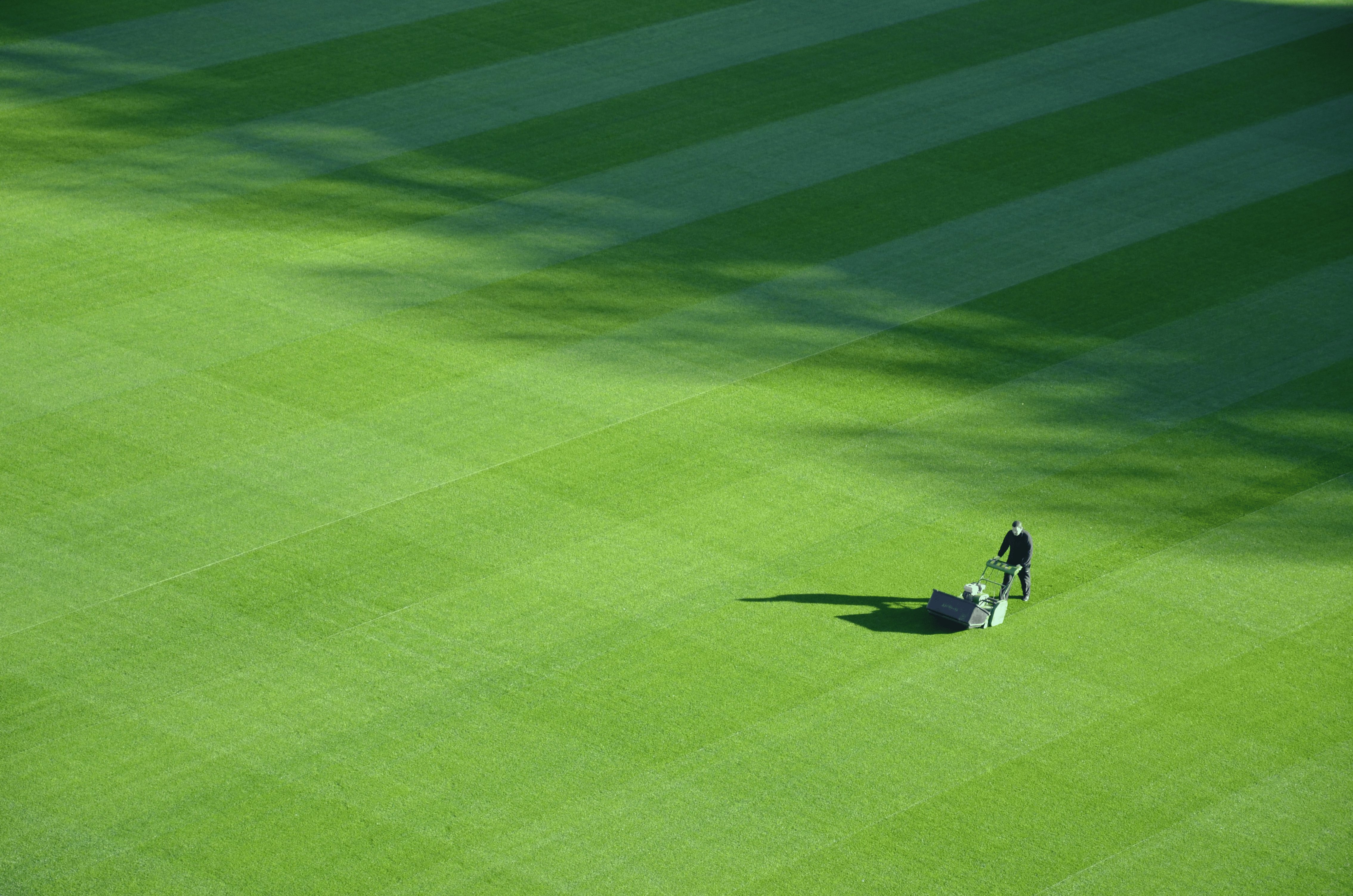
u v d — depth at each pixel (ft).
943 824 139.44
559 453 195.42
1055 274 244.22
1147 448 200.34
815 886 132.36
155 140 279.49
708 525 181.98
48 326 221.05
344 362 214.48
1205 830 139.64
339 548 175.83
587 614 166.09
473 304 230.89
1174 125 299.38
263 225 252.01
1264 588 173.78
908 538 180.96
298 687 154.20
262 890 129.90
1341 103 310.65
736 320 228.63
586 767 144.97
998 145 288.71
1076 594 172.14
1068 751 148.97
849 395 210.59
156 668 156.25
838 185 271.49
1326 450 200.95
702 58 322.96
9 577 168.86
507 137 285.84
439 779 142.92
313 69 311.68
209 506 182.80
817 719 152.05
